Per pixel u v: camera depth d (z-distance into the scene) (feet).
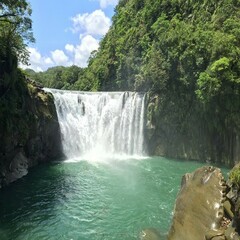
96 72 281.13
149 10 226.99
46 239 68.64
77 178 113.39
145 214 81.00
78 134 156.25
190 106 152.25
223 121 142.20
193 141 152.05
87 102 164.86
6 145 105.40
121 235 70.08
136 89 186.80
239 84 135.54
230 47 142.72
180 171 126.00
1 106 104.88
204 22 180.55
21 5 113.91
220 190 56.70
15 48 129.08
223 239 48.37
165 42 163.22
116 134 167.53
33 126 124.77
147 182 109.29
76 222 76.95
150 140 162.61
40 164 132.67
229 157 140.36
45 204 87.76
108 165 135.33
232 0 168.66
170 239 59.52
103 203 88.84
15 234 70.74
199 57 147.54
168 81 158.71
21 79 126.11
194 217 57.06
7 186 101.65
